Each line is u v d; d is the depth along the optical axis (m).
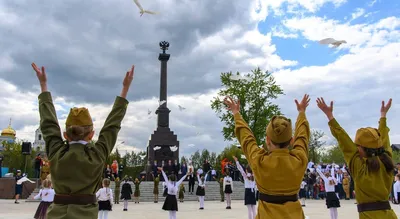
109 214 16.53
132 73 3.93
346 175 28.97
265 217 3.29
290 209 3.27
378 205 4.26
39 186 27.73
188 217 15.09
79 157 3.27
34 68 3.81
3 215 15.26
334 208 12.72
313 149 59.28
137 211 18.25
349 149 4.45
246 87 42.31
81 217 3.18
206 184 32.19
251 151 3.58
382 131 4.90
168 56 41.44
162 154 38.19
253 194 13.79
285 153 3.42
